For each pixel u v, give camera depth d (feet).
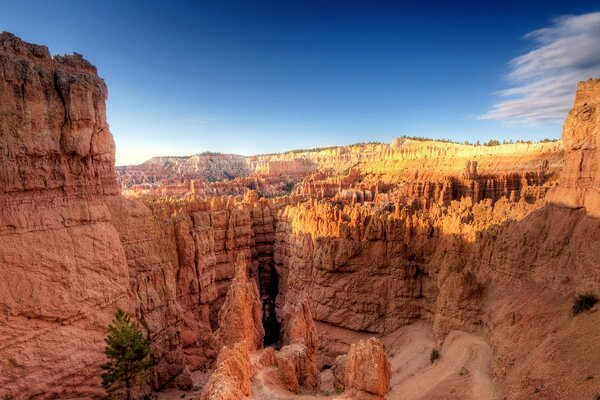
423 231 156.76
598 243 88.17
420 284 154.81
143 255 145.28
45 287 91.30
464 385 99.40
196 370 157.69
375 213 179.73
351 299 163.84
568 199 102.68
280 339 203.00
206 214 212.02
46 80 95.25
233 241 228.02
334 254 167.22
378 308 159.22
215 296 187.62
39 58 95.20
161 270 142.51
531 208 130.72
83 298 99.09
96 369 98.78
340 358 103.14
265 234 258.37
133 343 98.53
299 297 182.50
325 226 182.19
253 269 248.11
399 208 193.98
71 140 99.19
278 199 307.78
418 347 135.85
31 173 91.20
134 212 144.77
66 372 92.32
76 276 98.43
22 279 87.40
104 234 108.06
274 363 97.14
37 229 91.71
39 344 89.15
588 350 76.33
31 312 88.43
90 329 100.37
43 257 91.71
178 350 141.59
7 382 82.94
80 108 100.27
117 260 110.93
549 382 77.36
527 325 96.02
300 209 228.43
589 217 93.97
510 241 116.98
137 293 128.77
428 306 150.10
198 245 171.01
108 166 135.85
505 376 92.79
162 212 180.65
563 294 95.04
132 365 100.89
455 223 145.07
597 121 97.09
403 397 105.29
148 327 127.54
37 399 86.84
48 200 95.25
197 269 170.81
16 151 88.43
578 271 91.76
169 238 161.27
